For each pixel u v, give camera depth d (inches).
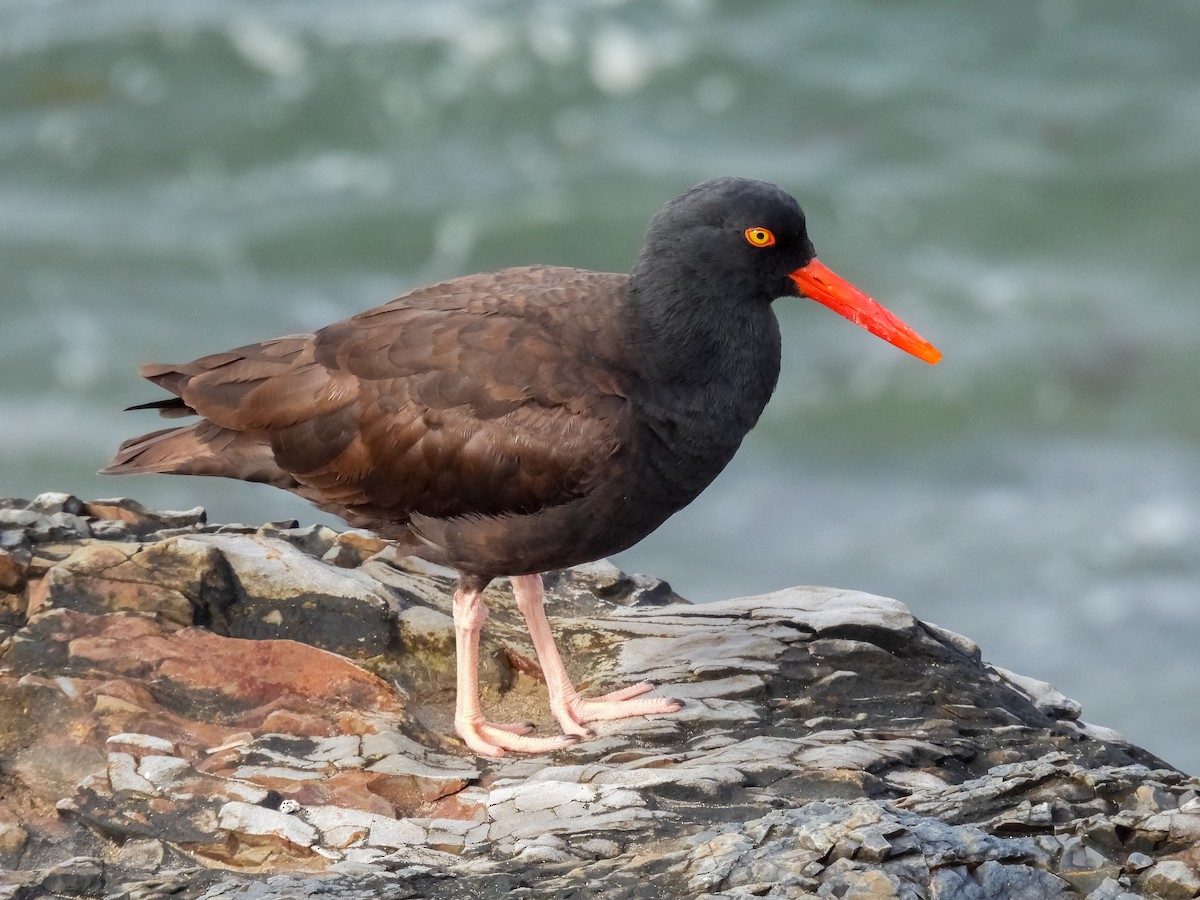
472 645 313.6
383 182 1235.2
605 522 310.0
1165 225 1202.6
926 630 351.3
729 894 240.7
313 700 308.3
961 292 1120.2
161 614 319.9
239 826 269.3
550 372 304.2
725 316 312.3
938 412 997.8
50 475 895.7
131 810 273.4
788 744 297.7
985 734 311.4
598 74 1348.4
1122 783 270.1
